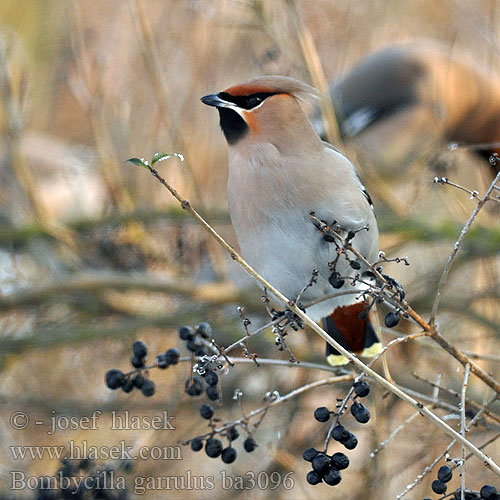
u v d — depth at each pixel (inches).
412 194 489.7
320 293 285.1
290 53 445.1
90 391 488.1
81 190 561.0
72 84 528.4
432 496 396.2
